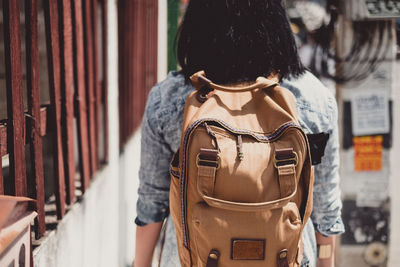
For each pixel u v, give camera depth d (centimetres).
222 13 148
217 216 128
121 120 419
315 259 160
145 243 168
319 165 153
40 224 193
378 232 361
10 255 112
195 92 141
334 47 345
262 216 128
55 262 203
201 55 150
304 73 156
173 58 371
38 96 192
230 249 129
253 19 148
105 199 326
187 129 131
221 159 129
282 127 132
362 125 349
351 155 353
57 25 217
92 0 286
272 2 151
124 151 421
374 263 366
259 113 138
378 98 346
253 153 130
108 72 343
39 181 192
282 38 150
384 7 321
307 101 149
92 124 286
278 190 130
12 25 163
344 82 343
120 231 397
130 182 465
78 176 317
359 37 335
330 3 336
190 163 131
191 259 138
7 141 164
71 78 241
